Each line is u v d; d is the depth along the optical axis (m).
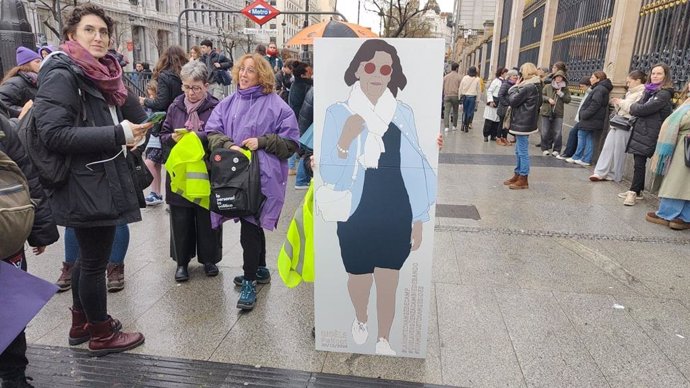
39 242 2.45
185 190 3.40
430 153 2.50
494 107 10.95
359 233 2.64
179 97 4.09
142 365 2.74
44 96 2.33
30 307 1.99
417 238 2.61
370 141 2.52
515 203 6.03
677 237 4.84
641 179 5.91
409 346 2.79
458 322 3.20
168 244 4.61
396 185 2.55
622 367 2.74
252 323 3.21
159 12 60.78
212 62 9.23
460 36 38.53
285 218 5.45
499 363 2.77
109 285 3.61
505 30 18.52
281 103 3.32
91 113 2.54
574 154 8.88
